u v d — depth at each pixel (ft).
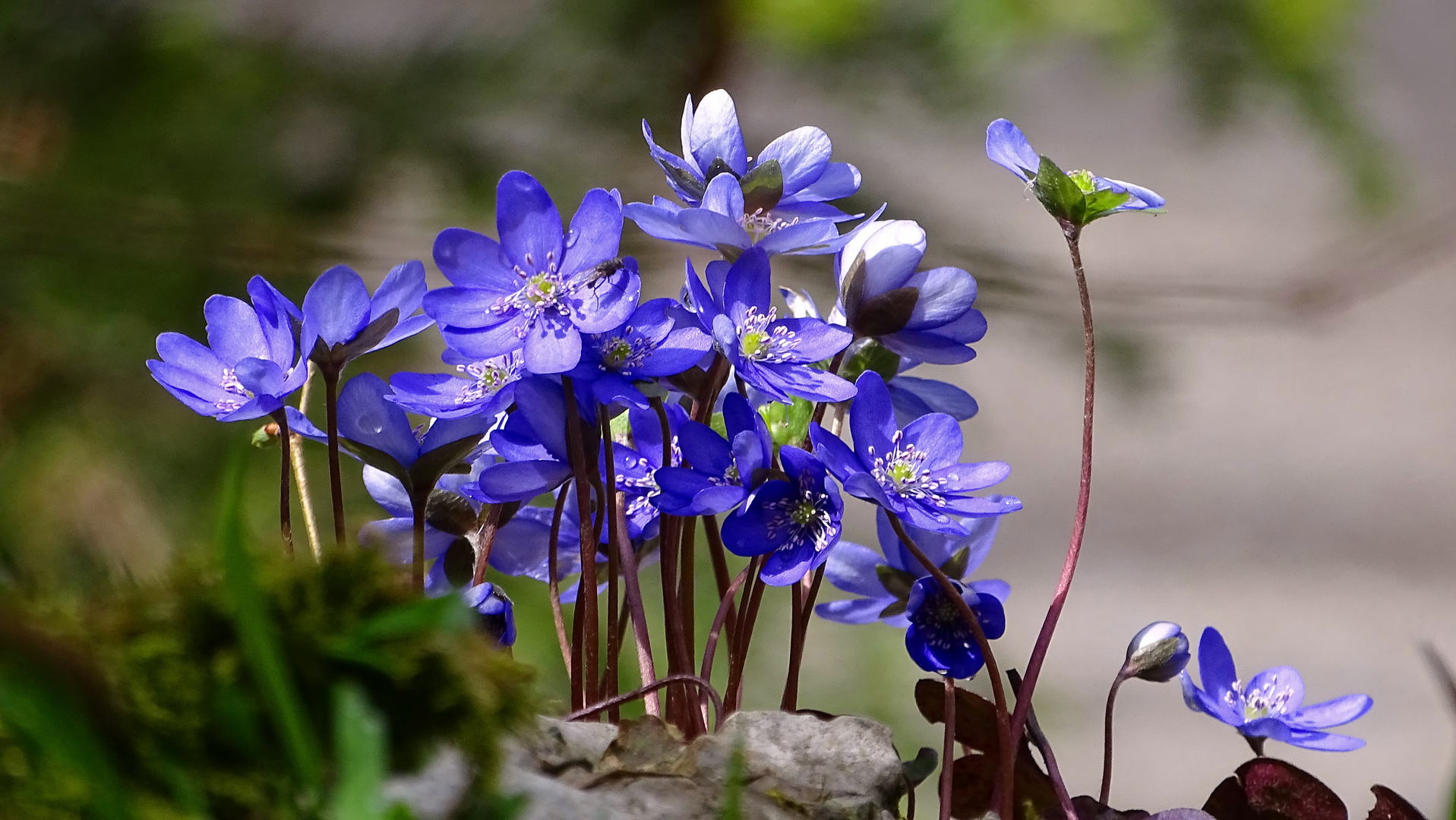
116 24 3.89
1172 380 4.68
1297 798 2.19
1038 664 2.18
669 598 2.22
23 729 1.93
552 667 3.58
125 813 1.93
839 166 2.26
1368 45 4.17
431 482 2.19
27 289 3.70
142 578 1.97
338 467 2.18
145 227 3.71
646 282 4.82
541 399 2.17
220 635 1.95
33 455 3.52
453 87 4.09
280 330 2.17
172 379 2.18
